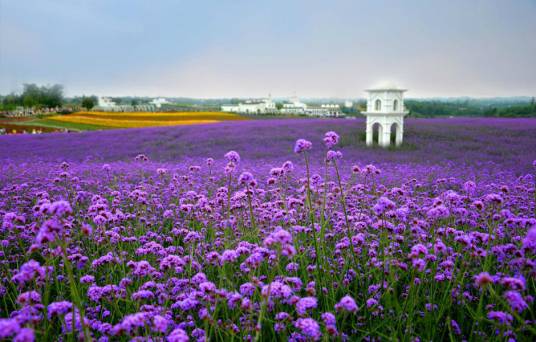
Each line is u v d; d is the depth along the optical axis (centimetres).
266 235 585
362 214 648
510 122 3969
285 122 4441
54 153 2642
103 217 532
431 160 2019
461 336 385
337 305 319
